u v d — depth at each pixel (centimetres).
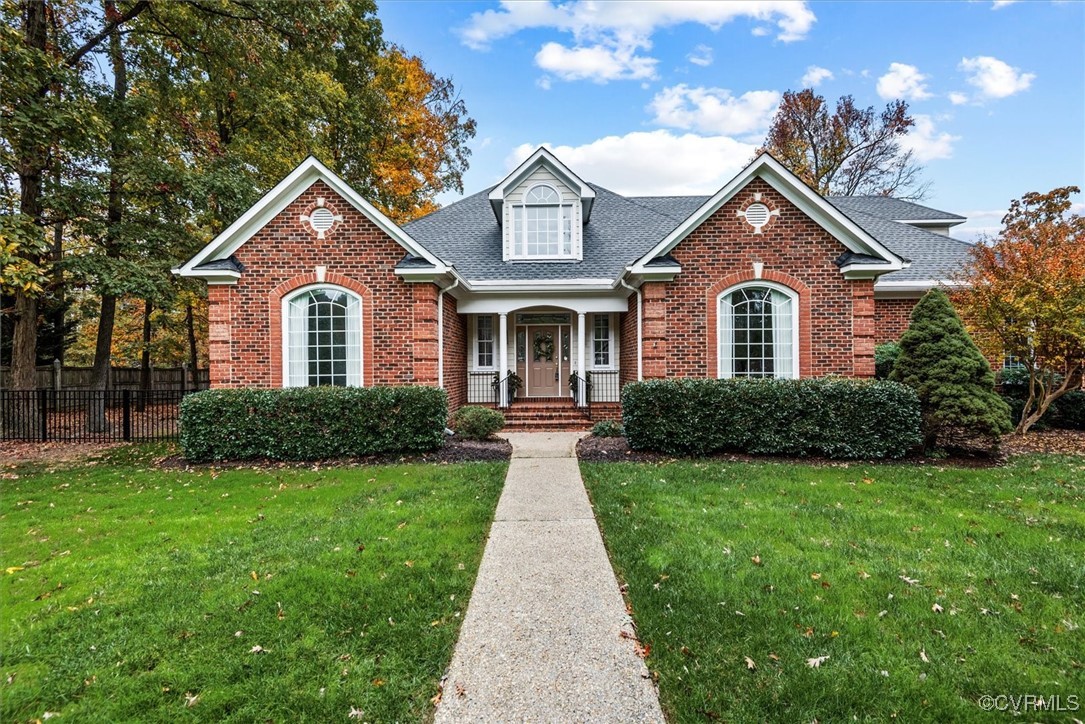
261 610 391
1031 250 1041
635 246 1514
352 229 1127
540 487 741
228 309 1109
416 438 963
